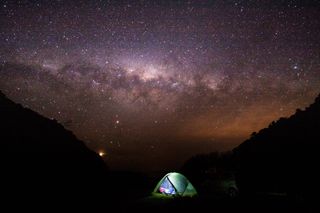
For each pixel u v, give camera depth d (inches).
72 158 765.9
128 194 727.7
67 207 496.4
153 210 534.9
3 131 668.7
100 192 667.4
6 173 529.7
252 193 618.2
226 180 887.1
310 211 455.2
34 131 764.0
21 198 473.1
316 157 643.5
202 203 557.0
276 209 471.5
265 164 746.8
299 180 613.9
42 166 628.7
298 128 788.0
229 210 490.0
